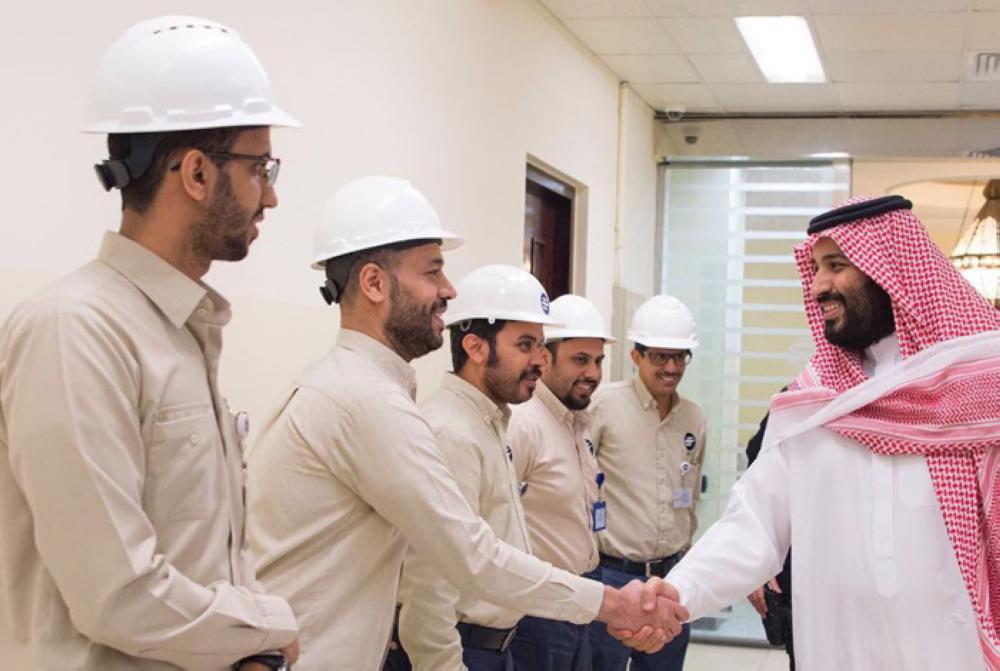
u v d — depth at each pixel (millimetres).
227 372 3053
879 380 2178
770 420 2396
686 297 8039
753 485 2428
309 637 2076
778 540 2418
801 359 7828
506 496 2879
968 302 2191
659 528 4414
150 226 1609
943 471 2107
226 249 1647
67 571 1439
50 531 1437
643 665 4266
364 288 2240
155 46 1604
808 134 7844
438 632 2549
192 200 1607
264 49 3191
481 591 2197
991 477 2080
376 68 3863
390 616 2223
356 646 2121
